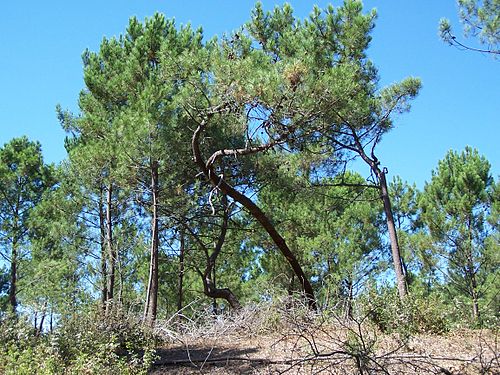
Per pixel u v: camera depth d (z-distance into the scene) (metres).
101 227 17.72
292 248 17.81
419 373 5.70
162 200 14.39
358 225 19.14
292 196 15.03
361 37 12.62
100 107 15.48
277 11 13.70
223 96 10.20
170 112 12.79
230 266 20.94
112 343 7.80
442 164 20.66
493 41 9.21
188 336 10.19
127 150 12.86
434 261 17.70
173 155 13.49
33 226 20.53
